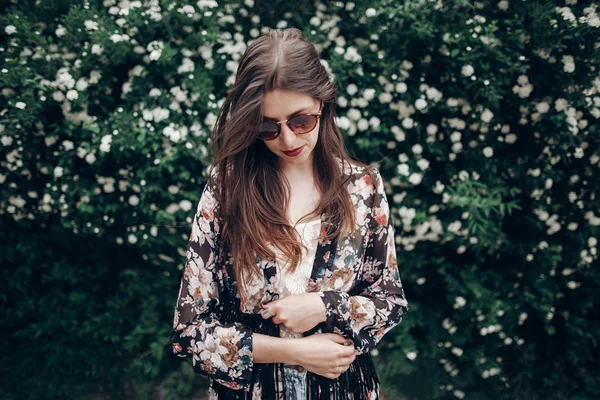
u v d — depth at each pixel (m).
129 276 2.82
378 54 2.47
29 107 2.40
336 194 1.19
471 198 2.46
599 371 2.80
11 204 2.67
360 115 2.49
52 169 2.60
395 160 2.58
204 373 1.16
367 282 1.29
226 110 1.23
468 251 2.82
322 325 1.19
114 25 2.44
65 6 2.58
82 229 2.63
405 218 2.51
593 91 2.46
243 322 1.21
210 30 2.47
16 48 2.47
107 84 2.51
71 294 2.79
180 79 2.54
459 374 2.77
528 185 2.63
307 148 1.12
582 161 2.69
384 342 2.78
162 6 2.47
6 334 2.90
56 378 2.76
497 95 2.39
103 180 2.53
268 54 1.04
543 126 2.55
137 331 2.71
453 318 2.77
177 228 2.64
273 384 1.18
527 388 2.77
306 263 1.18
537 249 2.72
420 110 2.50
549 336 2.86
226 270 1.20
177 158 2.43
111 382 2.77
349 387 1.22
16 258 2.81
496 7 2.49
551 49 2.39
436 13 2.40
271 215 1.17
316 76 1.07
